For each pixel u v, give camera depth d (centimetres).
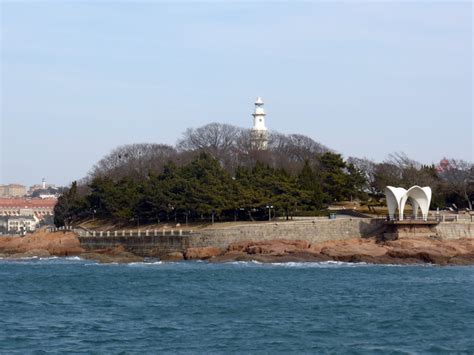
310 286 15125
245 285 15375
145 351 8562
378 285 15288
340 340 9200
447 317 10906
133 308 11975
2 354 8412
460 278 16888
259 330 9856
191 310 11700
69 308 12038
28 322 10588
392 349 8662
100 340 9212
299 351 8575
